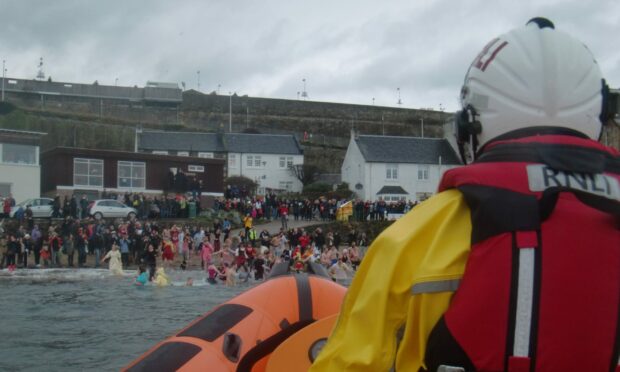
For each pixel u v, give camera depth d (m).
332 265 30.78
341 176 87.44
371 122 112.94
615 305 1.93
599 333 1.91
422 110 115.19
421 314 2.04
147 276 28.36
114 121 98.06
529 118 2.24
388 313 2.08
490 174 2.08
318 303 4.76
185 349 4.59
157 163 57.19
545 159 2.08
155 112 105.56
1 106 82.50
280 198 64.88
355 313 2.12
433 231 2.11
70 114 95.56
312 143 102.44
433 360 2.02
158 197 56.62
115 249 33.06
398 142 76.38
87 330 14.66
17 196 50.97
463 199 2.12
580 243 1.96
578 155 2.10
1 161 50.56
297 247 36.78
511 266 1.95
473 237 2.03
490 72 2.32
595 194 2.02
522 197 2.02
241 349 4.50
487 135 2.32
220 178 59.72
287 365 3.72
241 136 85.62
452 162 75.81
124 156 55.84
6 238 37.12
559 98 2.23
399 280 2.09
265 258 32.22
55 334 14.15
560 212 1.99
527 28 2.36
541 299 1.93
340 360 2.11
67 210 45.22
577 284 1.93
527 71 2.26
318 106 112.12
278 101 111.44
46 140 83.12
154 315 17.34
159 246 39.97
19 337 13.70
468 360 1.96
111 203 48.59
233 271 28.84
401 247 2.08
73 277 31.44
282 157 85.19
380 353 2.05
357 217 55.94
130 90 108.56
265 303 4.74
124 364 11.27
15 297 21.95
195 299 21.67
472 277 1.99
